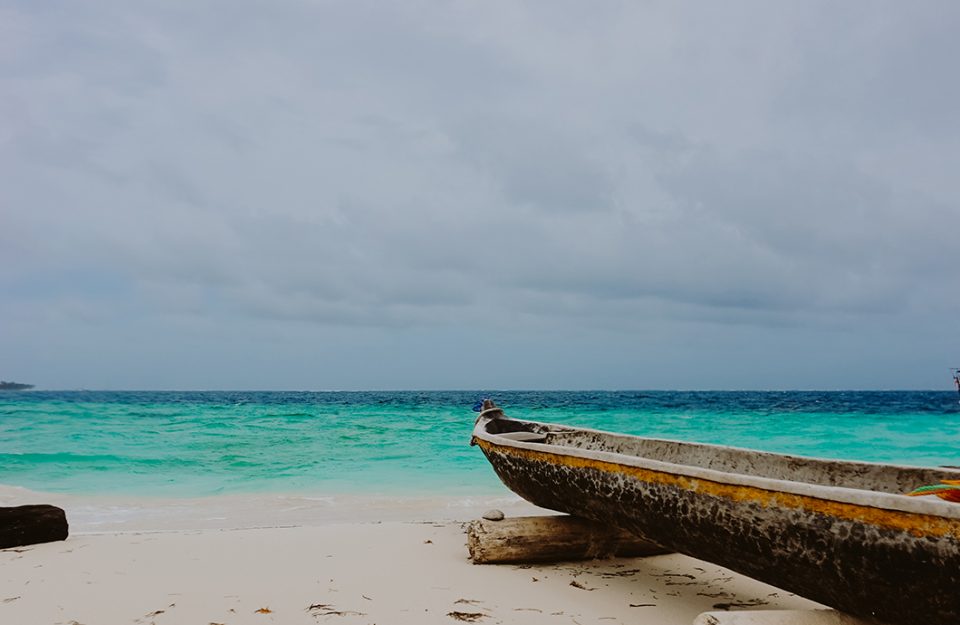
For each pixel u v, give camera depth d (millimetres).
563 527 5098
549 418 30281
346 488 10516
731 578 4738
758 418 29062
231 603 4074
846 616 3164
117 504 8867
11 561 5055
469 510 8367
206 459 13844
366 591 4344
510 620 3838
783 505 3090
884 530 2740
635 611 4027
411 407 39188
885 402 52531
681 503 3588
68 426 21469
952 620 2670
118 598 4156
